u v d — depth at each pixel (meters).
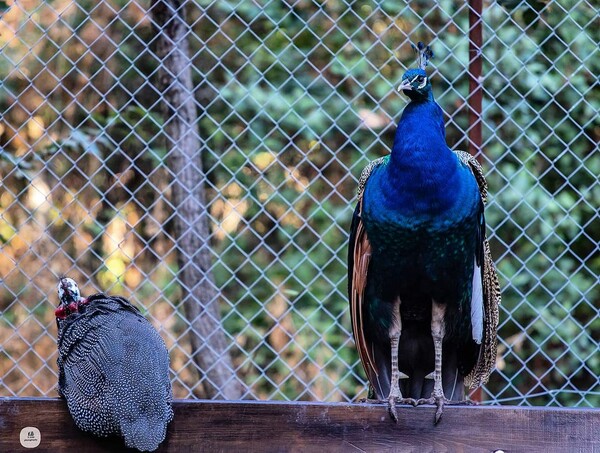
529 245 9.38
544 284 9.47
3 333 10.03
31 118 8.30
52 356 10.09
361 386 9.81
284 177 10.05
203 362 8.99
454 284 6.24
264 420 5.82
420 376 6.73
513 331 9.62
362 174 6.62
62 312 6.10
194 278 8.91
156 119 9.83
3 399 5.84
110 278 10.18
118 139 10.09
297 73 10.01
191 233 8.87
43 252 9.99
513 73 9.00
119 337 5.66
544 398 9.66
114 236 10.27
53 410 5.83
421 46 6.68
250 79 10.04
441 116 6.25
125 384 5.55
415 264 6.18
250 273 10.13
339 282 9.06
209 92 10.12
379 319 6.36
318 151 10.09
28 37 10.22
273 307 10.09
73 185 10.06
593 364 9.63
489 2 9.13
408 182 6.05
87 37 10.38
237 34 10.23
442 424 5.81
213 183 9.94
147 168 10.18
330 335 9.82
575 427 5.77
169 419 5.69
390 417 5.82
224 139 9.98
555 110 9.30
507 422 5.79
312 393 9.07
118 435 5.66
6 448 5.80
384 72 10.07
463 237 6.15
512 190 9.23
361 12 10.11
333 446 5.81
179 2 9.04
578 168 8.05
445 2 9.65
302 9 10.00
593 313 9.71
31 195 9.91
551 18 9.07
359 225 6.41
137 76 10.36
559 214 9.37
